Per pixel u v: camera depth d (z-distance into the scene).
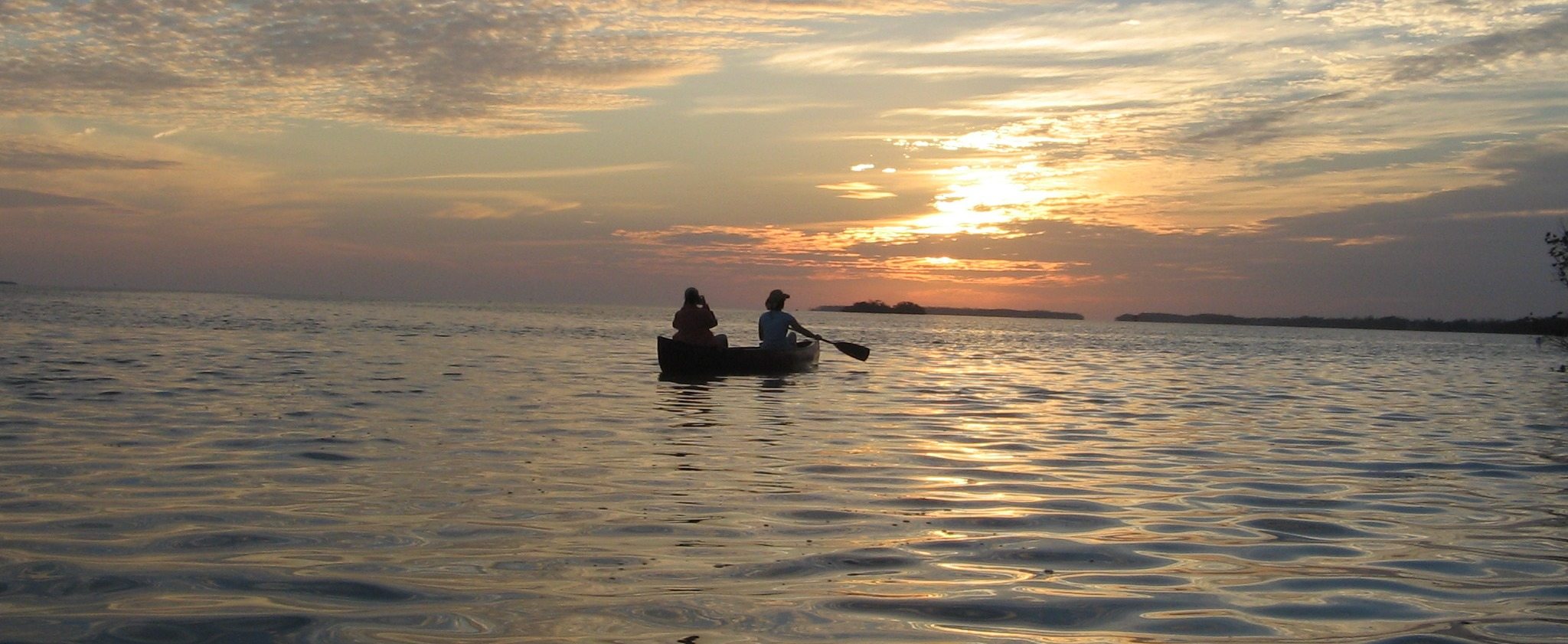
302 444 8.66
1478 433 11.40
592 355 23.84
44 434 8.87
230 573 4.77
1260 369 25.52
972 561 5.25
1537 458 9.37
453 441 9.12
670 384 15.95
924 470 8.15
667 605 4.38
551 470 7.73
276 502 6.36
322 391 13.12
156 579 4.64
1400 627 4.27
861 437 10.08
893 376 19.14
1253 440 10.48
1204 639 4.09
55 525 5.62
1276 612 4.47
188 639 3.87
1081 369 23.30
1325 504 7.05
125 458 7.79
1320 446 10.13
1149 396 15.97
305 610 4.24
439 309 99.94
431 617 4.18
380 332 33.84
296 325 37.72
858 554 5.34
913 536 5.80
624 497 6.77
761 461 8.42
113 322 34.72
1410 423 12.37
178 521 5.78
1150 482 7.86
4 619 4.05
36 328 28.55
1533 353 43.75
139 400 11.53
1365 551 5.64
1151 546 5.70
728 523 6.05
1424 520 6.53
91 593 4.42
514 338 33.44
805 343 20.72
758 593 4.58
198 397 12.08
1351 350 46.34
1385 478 8.19
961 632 4.11
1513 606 4.61
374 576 4.76
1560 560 5.48
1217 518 6.50
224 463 7.69
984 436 10.35
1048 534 5.95
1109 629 4.18
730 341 38.91
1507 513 6.77
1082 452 9.43
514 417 11.05
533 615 4.22
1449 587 4.93
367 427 9.89
